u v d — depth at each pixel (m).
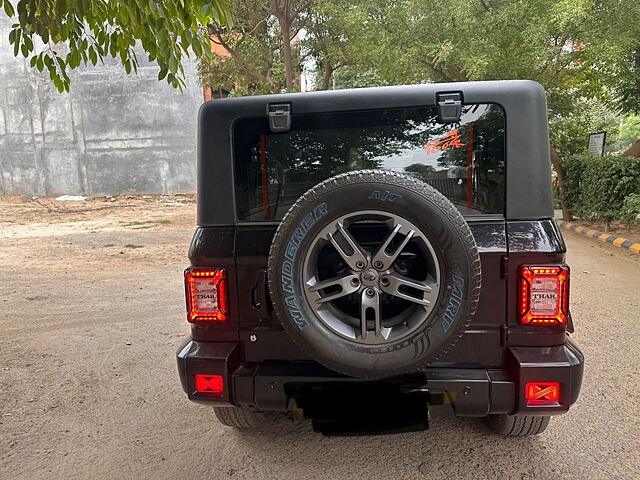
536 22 10.48
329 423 2.60
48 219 16.86
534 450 3.00
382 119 2.72
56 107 23.50
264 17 15.53
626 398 3.63
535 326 2.51
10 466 2.97
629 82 12.07
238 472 2.87
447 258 2.26
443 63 11.85
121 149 23.41
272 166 2.80
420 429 2.56
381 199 2.29
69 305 6.55
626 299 6.17
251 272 2.69
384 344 2.33
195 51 4.02
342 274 2.44
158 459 3.02
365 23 12.23
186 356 2.69
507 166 2.56
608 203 11.09
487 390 2.47
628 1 10.23
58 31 4.03
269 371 2.65
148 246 11.28
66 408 3.71
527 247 2.49
